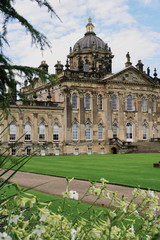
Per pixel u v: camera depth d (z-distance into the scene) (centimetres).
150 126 7956
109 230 349
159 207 422
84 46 8669
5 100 1298
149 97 7988
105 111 7406
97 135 7256
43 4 1105
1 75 1294
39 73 1359
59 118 6944
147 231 419
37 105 6706
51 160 4625
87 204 1338
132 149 7006
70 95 6981
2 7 1226
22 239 358
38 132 6662
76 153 6962
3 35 1278
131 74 7725
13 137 6347
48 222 366
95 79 7250
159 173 2655
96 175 2527
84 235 386
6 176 2342
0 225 385
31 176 2498
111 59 8638
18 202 376
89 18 9144
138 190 440
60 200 1429
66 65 6988
